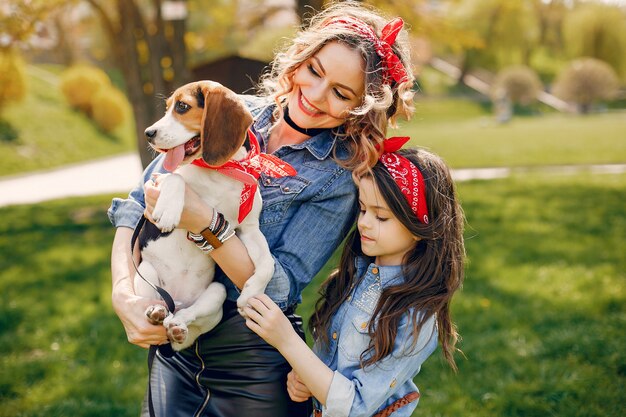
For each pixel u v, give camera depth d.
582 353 4.16
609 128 23.86
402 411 2.06
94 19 12.68
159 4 9.18
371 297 2.09
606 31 51.06
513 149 18.09
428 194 2.04
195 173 1.89
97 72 27.11
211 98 1.78
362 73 2.01
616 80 45.75
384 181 1.99
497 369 4.03
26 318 5.09
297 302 2.20
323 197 2.08
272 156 1.95
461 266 2.15
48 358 4.34
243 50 14.48
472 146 19.38
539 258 6.27
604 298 5.03
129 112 30.33
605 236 7.11
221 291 2.00
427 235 2.02
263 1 11.38
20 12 8.30
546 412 3.56
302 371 1.89
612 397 3.63
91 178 17.11
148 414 2.10
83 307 5.29
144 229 2.04
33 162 19.91
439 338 2.18
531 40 54.06
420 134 25.20
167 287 2.00
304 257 2.08
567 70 44.00
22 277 6.25
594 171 13.27
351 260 2.21
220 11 11.48
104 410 3.68
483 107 42.28
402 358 1.98
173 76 9.27
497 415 3.56
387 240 2.05
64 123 23.97
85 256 7.04
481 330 4.60
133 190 2.29
